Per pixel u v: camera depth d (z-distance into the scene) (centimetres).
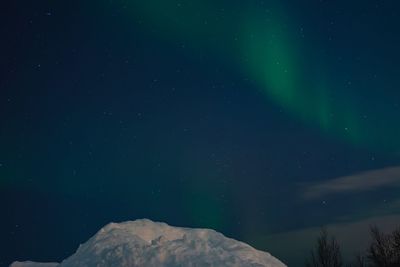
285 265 5334
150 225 5528
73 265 4909
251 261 5072
